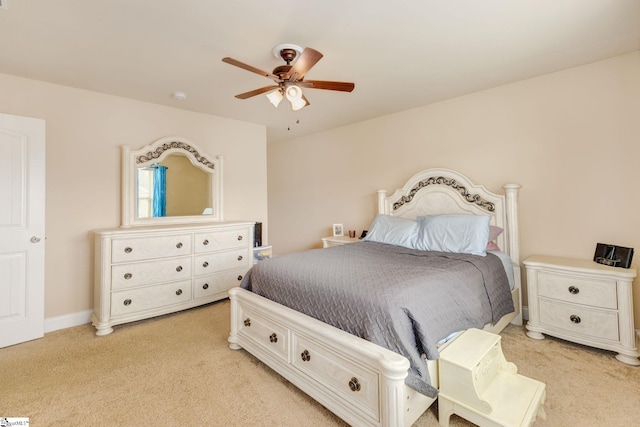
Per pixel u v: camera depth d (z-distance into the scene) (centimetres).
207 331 273
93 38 207
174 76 270
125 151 315
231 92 310
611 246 238
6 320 244
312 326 168
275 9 178
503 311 228
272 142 567
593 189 254
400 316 145
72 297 289
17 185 251
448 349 155
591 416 159
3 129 245
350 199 445
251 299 218
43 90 276
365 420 143
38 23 189
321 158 485
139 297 284
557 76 269
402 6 176
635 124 236
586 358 218
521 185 289
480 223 266
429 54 235
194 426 157
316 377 170
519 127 291
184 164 364
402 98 334
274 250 572
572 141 263
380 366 134
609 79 245
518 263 283
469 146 323
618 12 184
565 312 235
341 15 184
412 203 358
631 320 209
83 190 296
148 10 177
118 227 312
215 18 186
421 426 154
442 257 241
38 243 261
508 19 191
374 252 269
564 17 189
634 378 192
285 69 207
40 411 168
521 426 128
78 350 237
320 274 193
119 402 175
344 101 343
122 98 321
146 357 227
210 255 333
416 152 367
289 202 543
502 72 270
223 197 398
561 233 270
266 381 197
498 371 166
